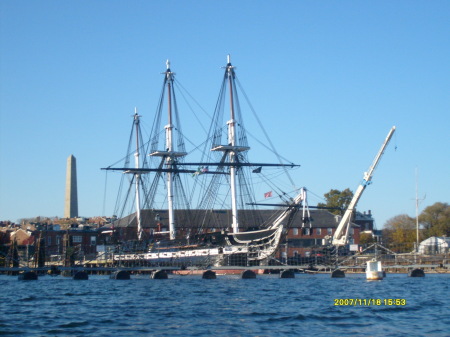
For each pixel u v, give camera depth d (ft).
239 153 444.14
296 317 140.26
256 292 210.18
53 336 117.39
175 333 120.06
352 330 122.83
